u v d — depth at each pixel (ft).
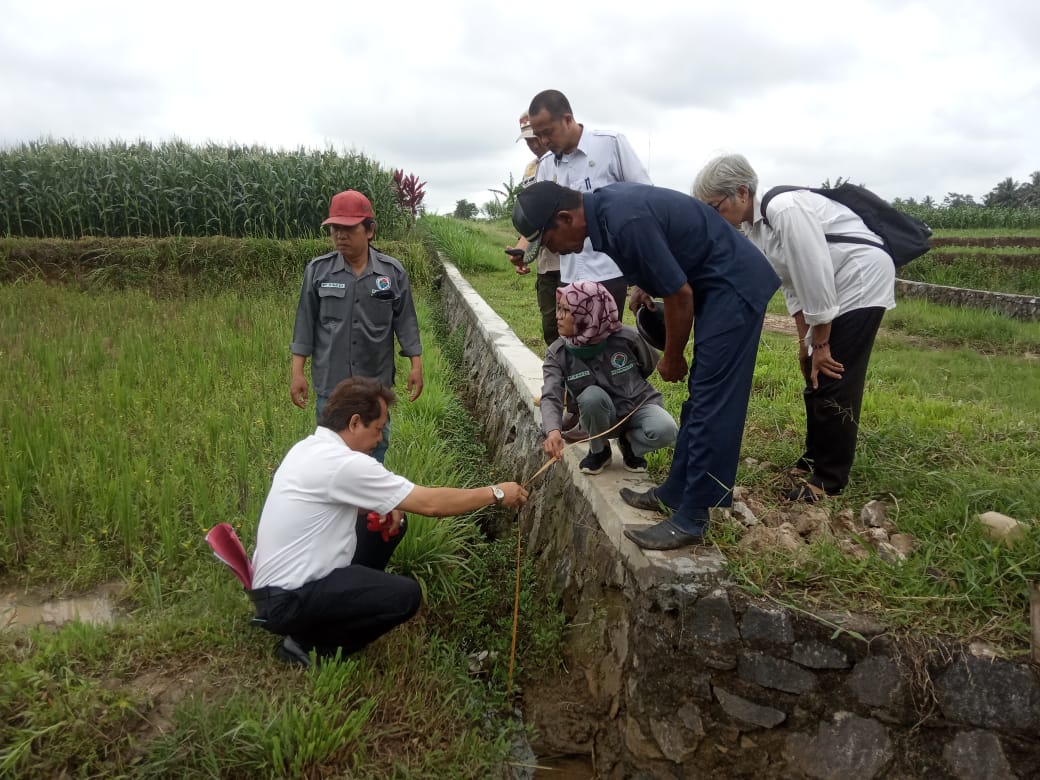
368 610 10.33
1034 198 157.79
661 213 9.19
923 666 8.41
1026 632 8.29
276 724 9.22
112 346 25.79
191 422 18.34
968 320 33.99
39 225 42.80
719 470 9.70
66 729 9.13
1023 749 8.11
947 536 10.23
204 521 13.57
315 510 10.11
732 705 9.23
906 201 97.71
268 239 40.29
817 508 11.46
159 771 8.75
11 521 13.20
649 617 9.64
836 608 8.98
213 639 10.88
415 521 13.57
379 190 46.93
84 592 12.42
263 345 25.59
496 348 23.26
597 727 10.75
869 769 8.64
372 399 10.61
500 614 13.70
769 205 10.87
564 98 15.61
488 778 9.95
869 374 22.12
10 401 18.28
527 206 9.30
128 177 42.75
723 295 9.39
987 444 13.87
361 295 13.87
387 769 9.46
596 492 12.22
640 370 12.21
